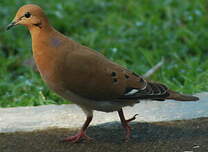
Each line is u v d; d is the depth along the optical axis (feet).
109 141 33.40
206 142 32.96
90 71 31.37
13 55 57.06
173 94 32.30
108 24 59.72
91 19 61.16
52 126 35.81
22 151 32.37
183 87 45.06
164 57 54.95
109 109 32.60
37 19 31.45
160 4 62.95
